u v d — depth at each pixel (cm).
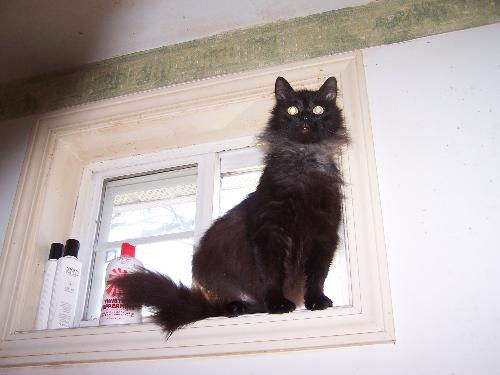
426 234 174
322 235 194
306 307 176
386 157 193
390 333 158
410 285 166
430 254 170
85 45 259
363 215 182
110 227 259
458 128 193
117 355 177
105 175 267
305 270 193
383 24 229
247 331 169
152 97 246
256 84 234
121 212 264
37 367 186
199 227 234
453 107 198
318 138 213
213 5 238
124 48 262
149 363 175
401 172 188
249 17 245
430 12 225
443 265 167
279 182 203
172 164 260
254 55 243
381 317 162
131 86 256
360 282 170
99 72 266
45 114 260
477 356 150
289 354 163
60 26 249
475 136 190
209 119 243
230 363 167
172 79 251
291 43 240
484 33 212
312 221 196
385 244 175
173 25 249
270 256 188
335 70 226
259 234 192
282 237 192
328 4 237
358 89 213
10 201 235
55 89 268
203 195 242
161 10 241
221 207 246
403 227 177
